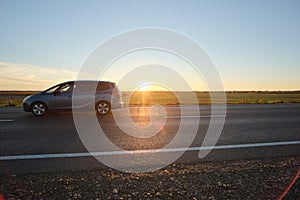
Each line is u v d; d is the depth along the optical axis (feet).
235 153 17.40
